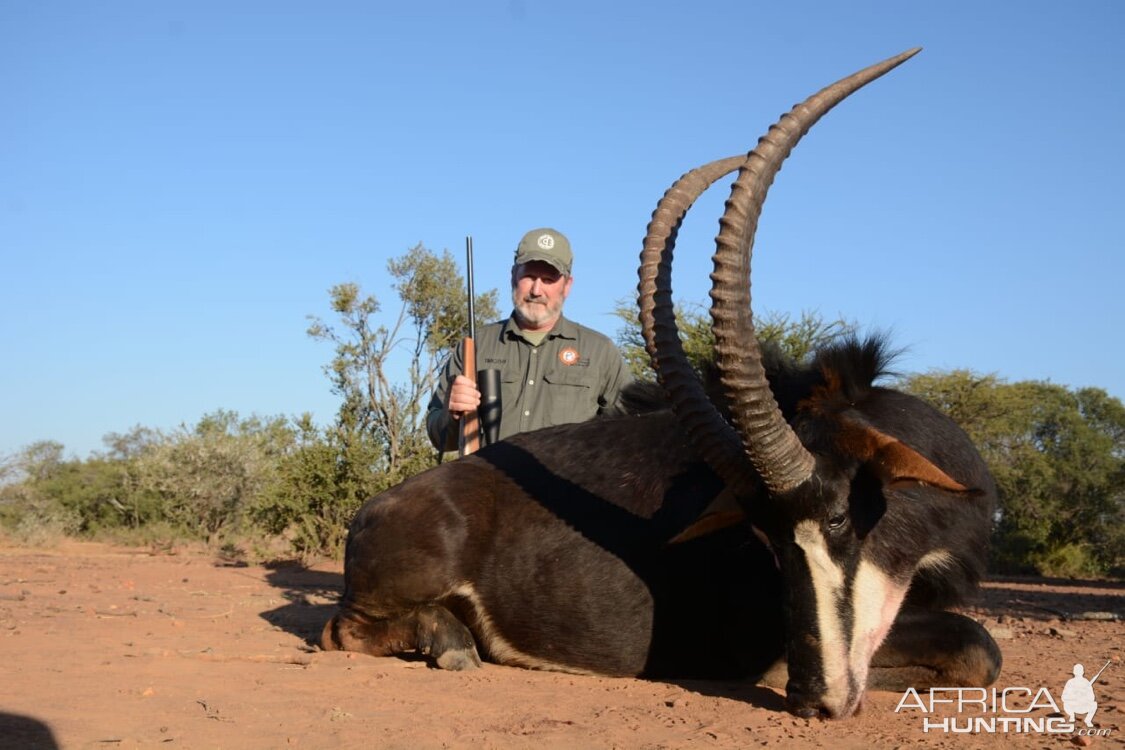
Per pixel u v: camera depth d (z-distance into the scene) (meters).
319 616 2.86
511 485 2.05
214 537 8.22
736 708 1.64
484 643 2.04
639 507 1.94
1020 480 11.14
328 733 1.46
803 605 1.54
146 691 1.69
